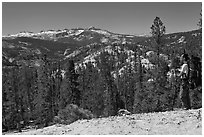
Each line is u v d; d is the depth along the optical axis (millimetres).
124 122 16438
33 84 64625
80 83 61094
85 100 58375
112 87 59625
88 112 26875
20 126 55750
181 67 31859
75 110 26266
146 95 43469
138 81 58125
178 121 15617
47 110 58188
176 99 36969
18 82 63000
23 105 62188
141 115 18031
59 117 26016
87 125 16516
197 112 17328
